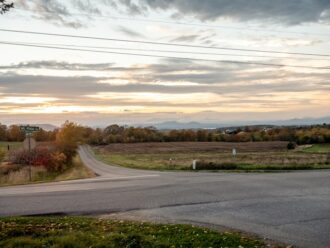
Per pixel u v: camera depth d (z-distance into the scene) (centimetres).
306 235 951
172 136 12444
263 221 1103
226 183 1916
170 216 1186
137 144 11300
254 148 8712
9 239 852
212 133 12156
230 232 982
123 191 1709
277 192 1612
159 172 2934
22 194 1700
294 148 8419
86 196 1584
